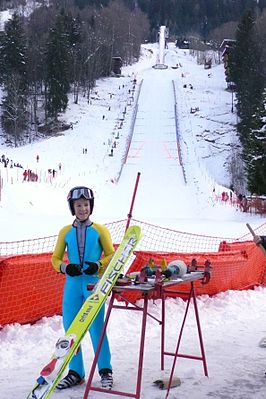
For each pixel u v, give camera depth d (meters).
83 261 4.98
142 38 151.75
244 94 66.38
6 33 84.06
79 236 5.03
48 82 75.38
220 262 8.94
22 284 6.73
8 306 6.61
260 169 35.50
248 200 36.62
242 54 79.44
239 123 66.44
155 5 191.38
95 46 97.31
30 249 13.50
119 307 4.50
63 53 75.69
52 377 3.91
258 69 78.06
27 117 76.25
